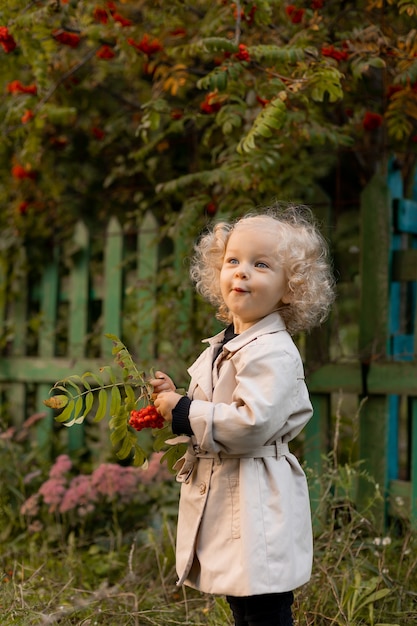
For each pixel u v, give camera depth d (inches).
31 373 184.9
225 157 154.0
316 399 150.4
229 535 84.0
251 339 87.7
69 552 137.6
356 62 128.3
